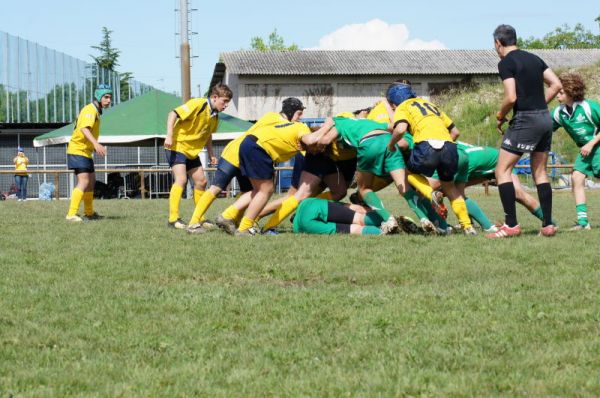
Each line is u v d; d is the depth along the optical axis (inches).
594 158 438.9
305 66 2352.4
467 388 158.7
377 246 366.9
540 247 353.4
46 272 308.2
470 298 244.2
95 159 1425.9
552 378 163.6
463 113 2081.7
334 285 277.0
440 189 431.5
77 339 202.5
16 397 157.9
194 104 498.6
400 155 414.0
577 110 435.8
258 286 273.6
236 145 449.7
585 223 441.7
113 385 164.7
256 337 202.7
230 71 2304.4
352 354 184.9
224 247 373.1
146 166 1348.4
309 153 439.2
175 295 256.4
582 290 254.4
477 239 387.2
